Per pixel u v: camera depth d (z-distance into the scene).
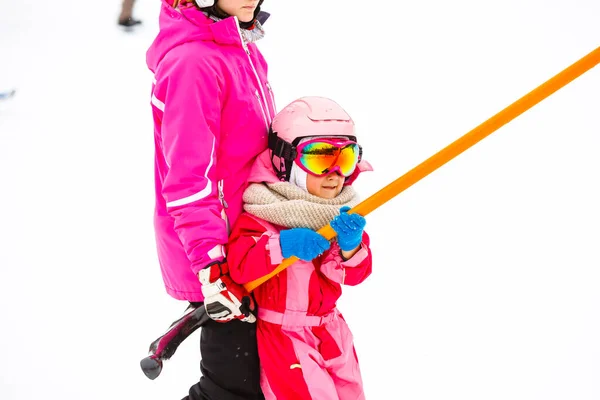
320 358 2.29
